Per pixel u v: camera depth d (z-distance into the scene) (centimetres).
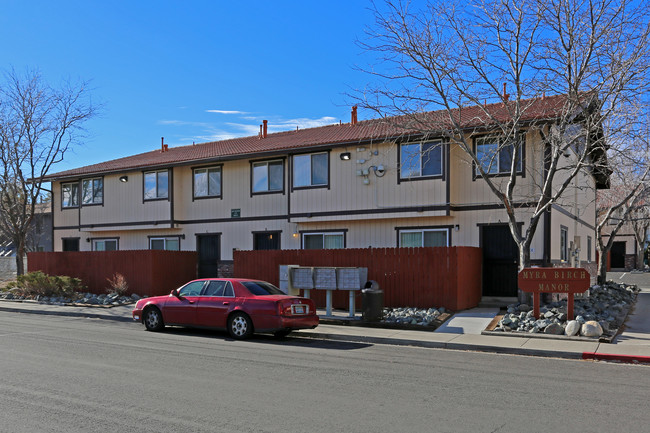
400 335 1320
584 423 628
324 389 788
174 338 1330
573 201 2267
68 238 2942
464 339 1255
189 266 2348
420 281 1655
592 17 1345
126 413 656
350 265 1758
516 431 598
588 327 1239
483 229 1847
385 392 772
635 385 832
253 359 1038
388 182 1983
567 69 1398
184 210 2545
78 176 2830
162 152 3184
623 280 3425
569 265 2022
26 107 2847
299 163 2191
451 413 665
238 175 2402
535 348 1135
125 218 2681
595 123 1433
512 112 1634
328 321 1538
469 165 1872
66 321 1706
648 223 4328
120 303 2058
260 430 594
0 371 901
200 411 667
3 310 2047
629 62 1352
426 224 1947
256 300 1320
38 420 628
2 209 2984
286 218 2255
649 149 1705
